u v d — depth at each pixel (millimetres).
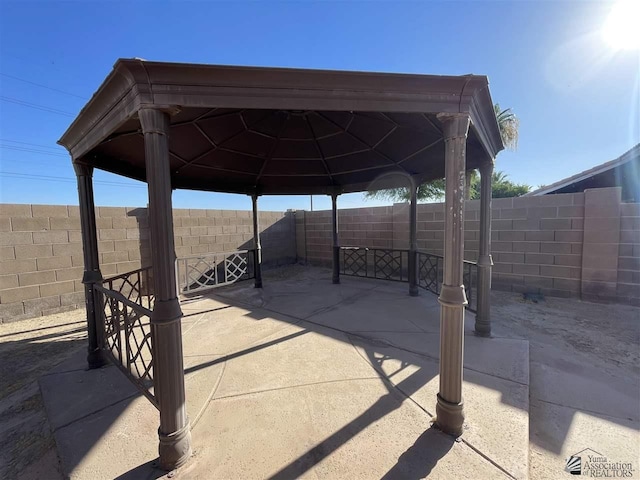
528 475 1382
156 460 1520
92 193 2645
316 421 1784
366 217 6922
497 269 5156
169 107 1407
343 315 3930
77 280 4504
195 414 1882
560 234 4605
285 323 3666
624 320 3688
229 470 1428
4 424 1930
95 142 2002
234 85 1468
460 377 1644
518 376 2262
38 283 4152
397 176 4801
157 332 1441
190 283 5930
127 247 5023
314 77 1508
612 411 1925
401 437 1623
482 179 3037
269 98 1513
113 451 1593
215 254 5758
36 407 2105
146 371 1743
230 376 2373
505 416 1787
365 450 1532
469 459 1453
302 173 4832
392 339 3084
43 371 2715
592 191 4332
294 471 1407
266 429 1723
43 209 4176
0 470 1531
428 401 1969
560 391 2160
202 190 4660
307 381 2264
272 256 8109
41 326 3857
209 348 2963
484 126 2234
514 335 3199
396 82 1564
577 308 4164
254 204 5562
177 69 1367
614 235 4223
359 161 4172
